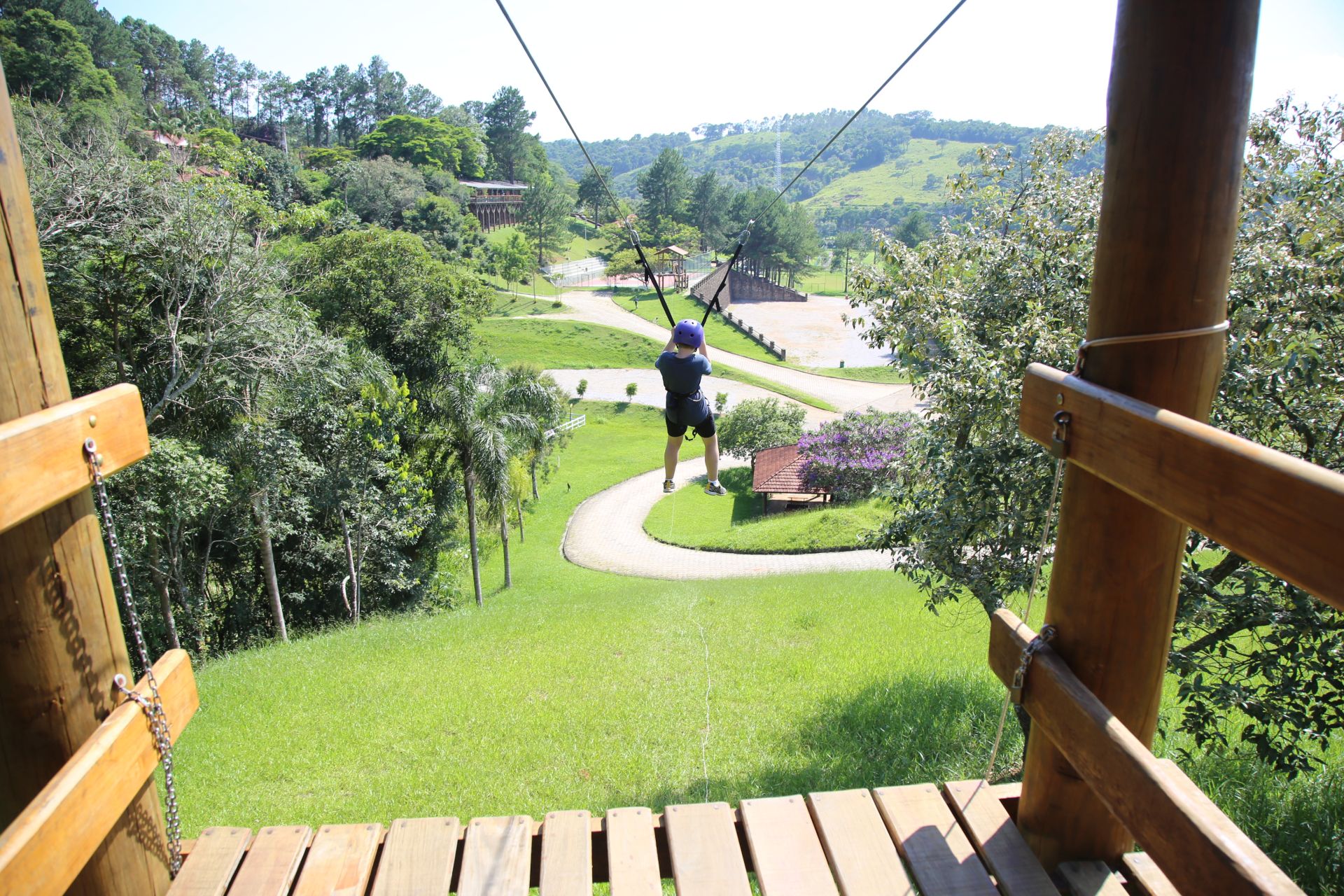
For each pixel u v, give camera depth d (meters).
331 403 25.78
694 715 11.80
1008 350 7.15
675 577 31.41
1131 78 2.60
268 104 159.00
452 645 16.12
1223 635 6.07
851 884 3.09
